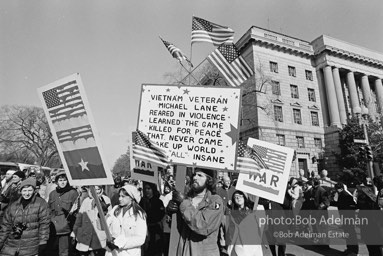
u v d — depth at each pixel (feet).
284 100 113.19
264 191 14.61
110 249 11.05
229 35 15.64
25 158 178.81
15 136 156.66
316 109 120.78
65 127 11.42
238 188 14.65
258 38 112.57
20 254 12.26
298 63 123.54
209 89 10.93
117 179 34.83
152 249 18.20
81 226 16.79
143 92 11.54
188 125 10.85
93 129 11.02
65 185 19.38
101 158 10.87
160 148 10.89
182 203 9.11
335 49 126.82
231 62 15.30
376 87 143.23
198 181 10.03
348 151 105.29
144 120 11.28
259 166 12.30
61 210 18.63
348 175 98.12
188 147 10.67
